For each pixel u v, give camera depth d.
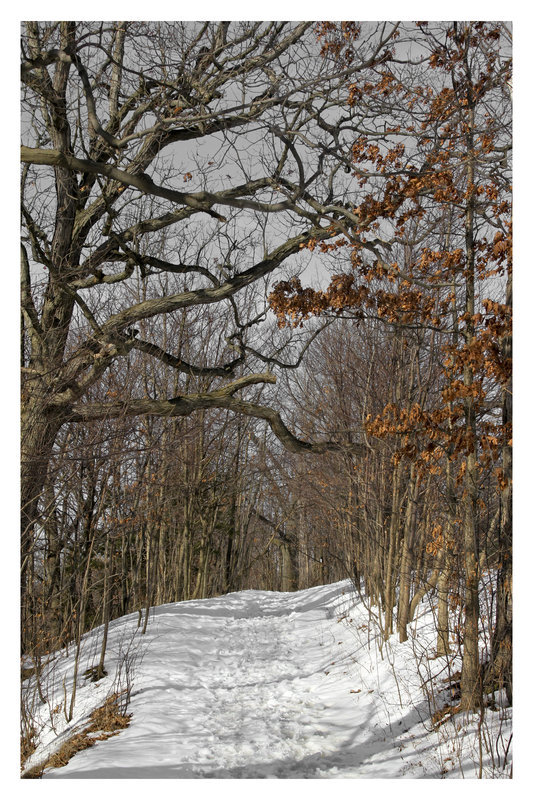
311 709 9.84
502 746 6.49
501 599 7.29
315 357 17.94
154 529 16.23
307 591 22.75
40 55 9.09
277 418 12.47
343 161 8.98
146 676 11.43
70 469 10.49
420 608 12.76
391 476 12.28
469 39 7.62
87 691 10.88
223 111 8.98
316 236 11.34
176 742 8.27
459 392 6.85
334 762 7.54
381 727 8.49
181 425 15.84
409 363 11.55
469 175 7.75
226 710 9.83
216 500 22.61
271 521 34.28
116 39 11.65
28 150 9.51
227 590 26.97
